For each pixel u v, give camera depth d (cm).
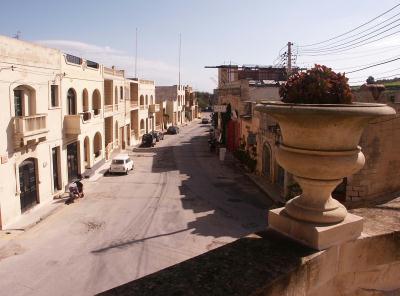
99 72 3166
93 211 1925
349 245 305
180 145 4712
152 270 1245
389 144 1377
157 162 3484
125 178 2767
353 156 286
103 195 2259
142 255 1363
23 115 1877
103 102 3316
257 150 2758
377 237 323
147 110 5578
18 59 1772
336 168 281
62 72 2302
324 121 270
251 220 1769
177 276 237
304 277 264
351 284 311
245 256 266
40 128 1933
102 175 2850
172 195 2253
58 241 1503
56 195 2188
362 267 317
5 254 1364
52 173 2153
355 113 261
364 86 1452
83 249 1420
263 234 307
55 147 2253
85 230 1636
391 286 336
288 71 3195
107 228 1661
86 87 2806
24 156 1822
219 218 1798
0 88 1628
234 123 3791
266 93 3388
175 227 1667
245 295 221
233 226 1683
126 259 1329
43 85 2044
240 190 2370
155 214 1867
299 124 282
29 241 1500
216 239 1519
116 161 2898
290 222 302
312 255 273
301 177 301
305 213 296
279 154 305
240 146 3309
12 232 1591
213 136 4725
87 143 2867
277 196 2122
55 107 2198
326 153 279
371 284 326
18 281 1157
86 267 1263
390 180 1410
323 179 291
